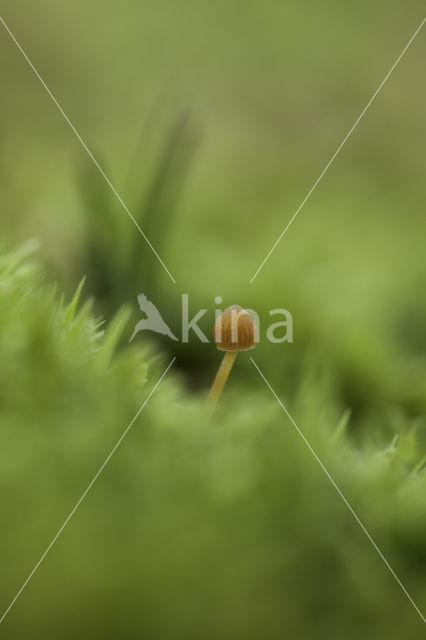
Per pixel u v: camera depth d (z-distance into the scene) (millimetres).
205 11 1299
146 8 1289
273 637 418
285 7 1313
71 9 1266
